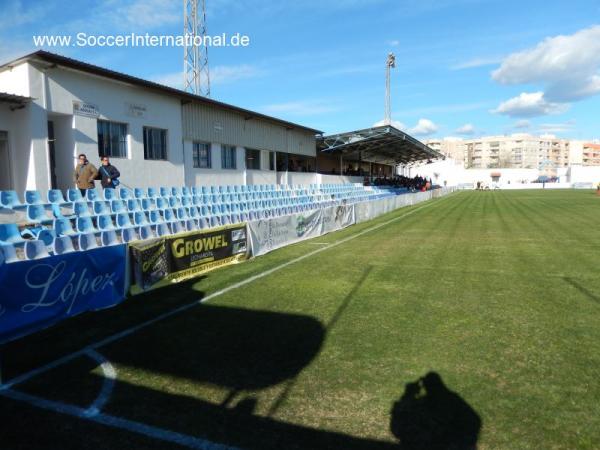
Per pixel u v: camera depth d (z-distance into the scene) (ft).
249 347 15.43
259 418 10.84
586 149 470.39
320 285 24.62
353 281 25.58
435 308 19.93
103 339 16.28
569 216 68.49
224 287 24.20
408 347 15.26
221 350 15.17
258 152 75.56
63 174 40.65
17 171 37.01
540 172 302.45
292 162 90.74
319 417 10.85
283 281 25.68
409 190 135.95
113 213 36.19
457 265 30.30
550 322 17.84
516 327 17.26
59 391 12.36
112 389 12.43
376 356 14.51
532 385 12.38
